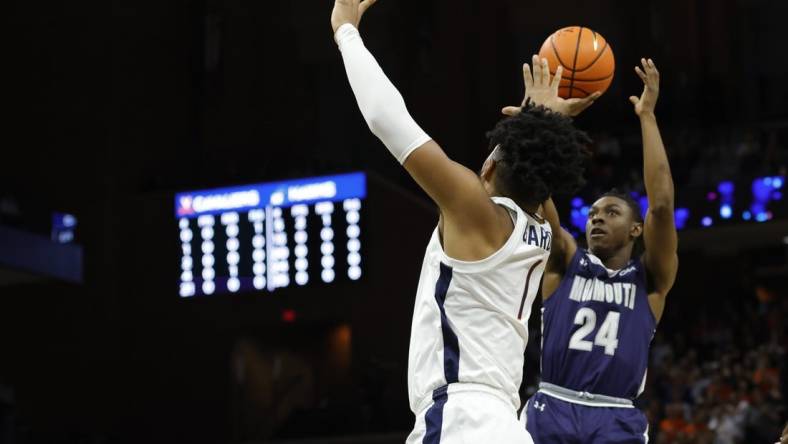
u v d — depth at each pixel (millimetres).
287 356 26719
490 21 31844
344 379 26281
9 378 27984
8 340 28109
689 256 29516
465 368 4605
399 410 24234
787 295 29453
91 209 27734
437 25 30953
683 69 31500
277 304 25891
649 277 7281
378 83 4672
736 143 26469
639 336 7129
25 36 28906
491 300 4656
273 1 31016
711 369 21703
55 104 28422
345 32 4859
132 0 28859
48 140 28328
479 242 4648
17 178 28359
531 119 4777
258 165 29266
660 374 22391
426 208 25484
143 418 26922
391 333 24641
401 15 30391
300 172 24359
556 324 7207
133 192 27969
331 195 22766
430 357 4672
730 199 25641
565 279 7281
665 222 6980
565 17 32031
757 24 31891
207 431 26578
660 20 31703
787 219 25078
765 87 31547
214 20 29703
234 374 26484
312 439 23984
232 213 23391
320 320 25438
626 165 27172
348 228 22609
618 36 31938
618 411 7039
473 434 4504
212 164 28797
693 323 26641
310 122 30703
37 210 24703
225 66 29891
